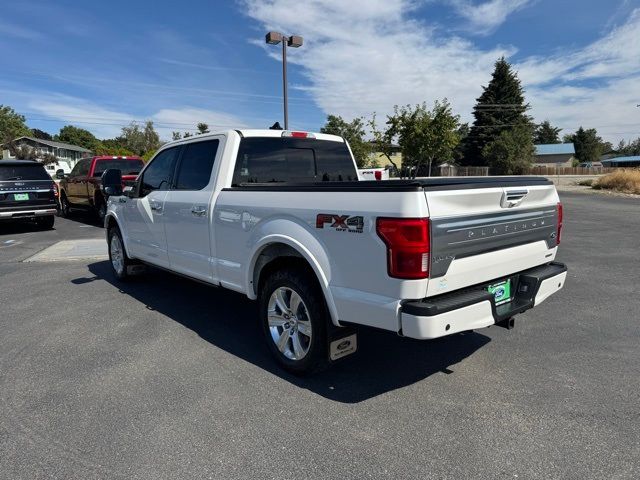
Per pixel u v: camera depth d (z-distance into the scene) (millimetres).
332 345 3369
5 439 2830
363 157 37344
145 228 5566
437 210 2795
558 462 2557
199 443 2773
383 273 2859
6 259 8586
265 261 3793
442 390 3410
